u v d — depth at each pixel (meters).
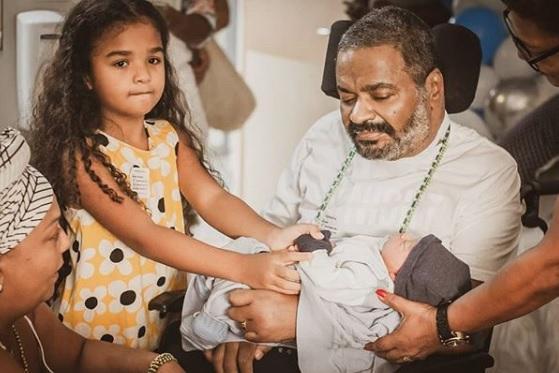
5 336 2.10
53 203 1.94
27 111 2.92
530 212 2.88
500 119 4.17
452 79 2.51
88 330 2.45
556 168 3.30
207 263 2.36
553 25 2.01
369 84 2.32
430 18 3.50
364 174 2.59
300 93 4.92
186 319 2.47
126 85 2.34
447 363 2.24
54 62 2.38
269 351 2.45
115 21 2.31
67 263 2.44
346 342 2.30
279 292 2.34
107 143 2.39
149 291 2.50
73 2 3.12
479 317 2.14
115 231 2.38
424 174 2.51
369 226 2.54
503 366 3.12
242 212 2.58
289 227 2.50
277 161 4.95
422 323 2.21
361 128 2.38
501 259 2.46
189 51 4.06
